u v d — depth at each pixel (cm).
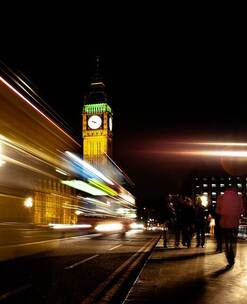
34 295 701
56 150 1464
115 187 3506
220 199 1144
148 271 977
